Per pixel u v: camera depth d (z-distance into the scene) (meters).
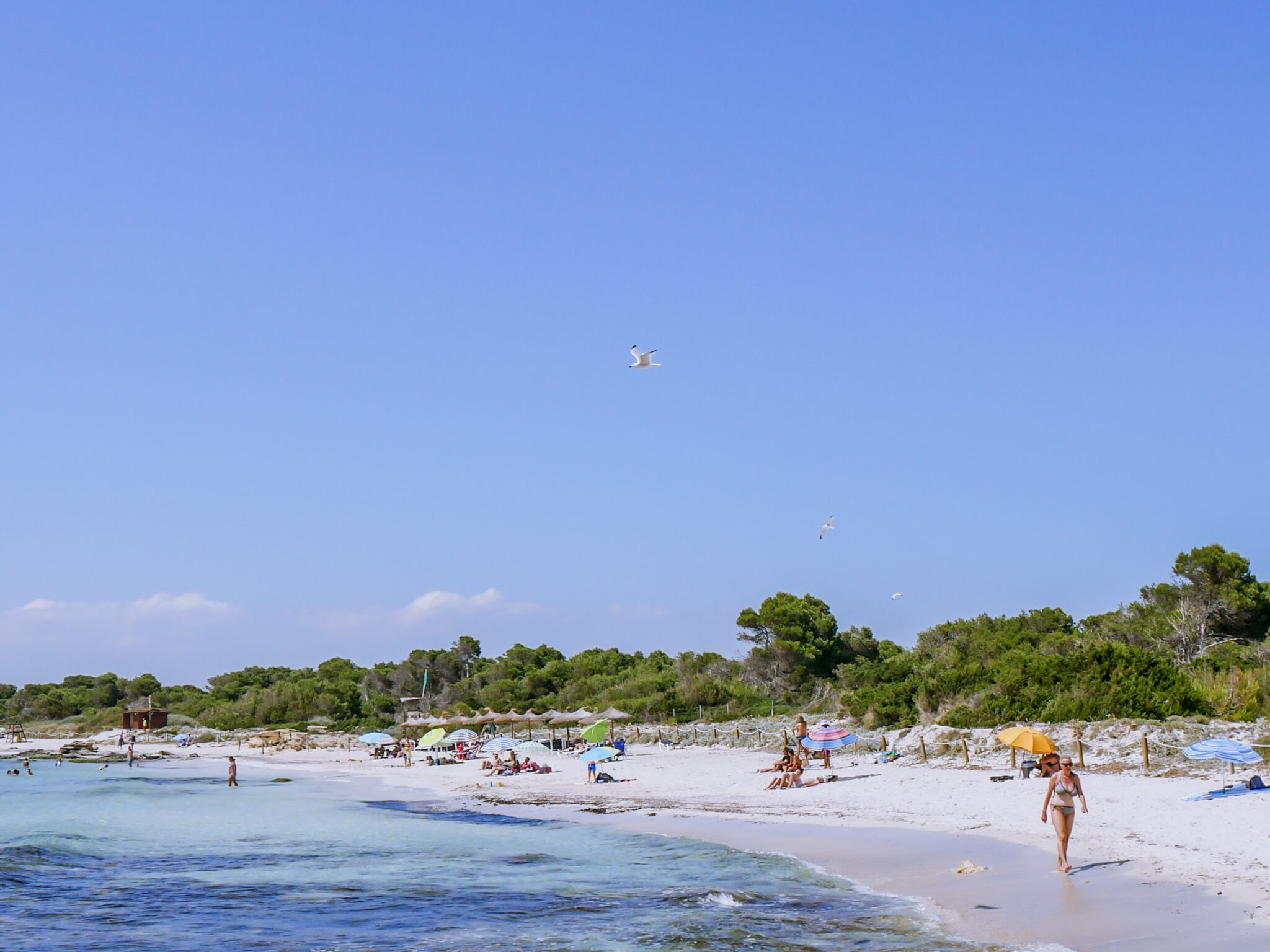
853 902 17.08
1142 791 26.23
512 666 113.94
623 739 59.69
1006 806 25.98
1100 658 41.66
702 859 22.50
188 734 105.00
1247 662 52.09
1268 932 12.67
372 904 19.17
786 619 82.88
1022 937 13.66
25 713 143.88
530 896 19.23
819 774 36.75
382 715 109.81
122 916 18.80
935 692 48.72
